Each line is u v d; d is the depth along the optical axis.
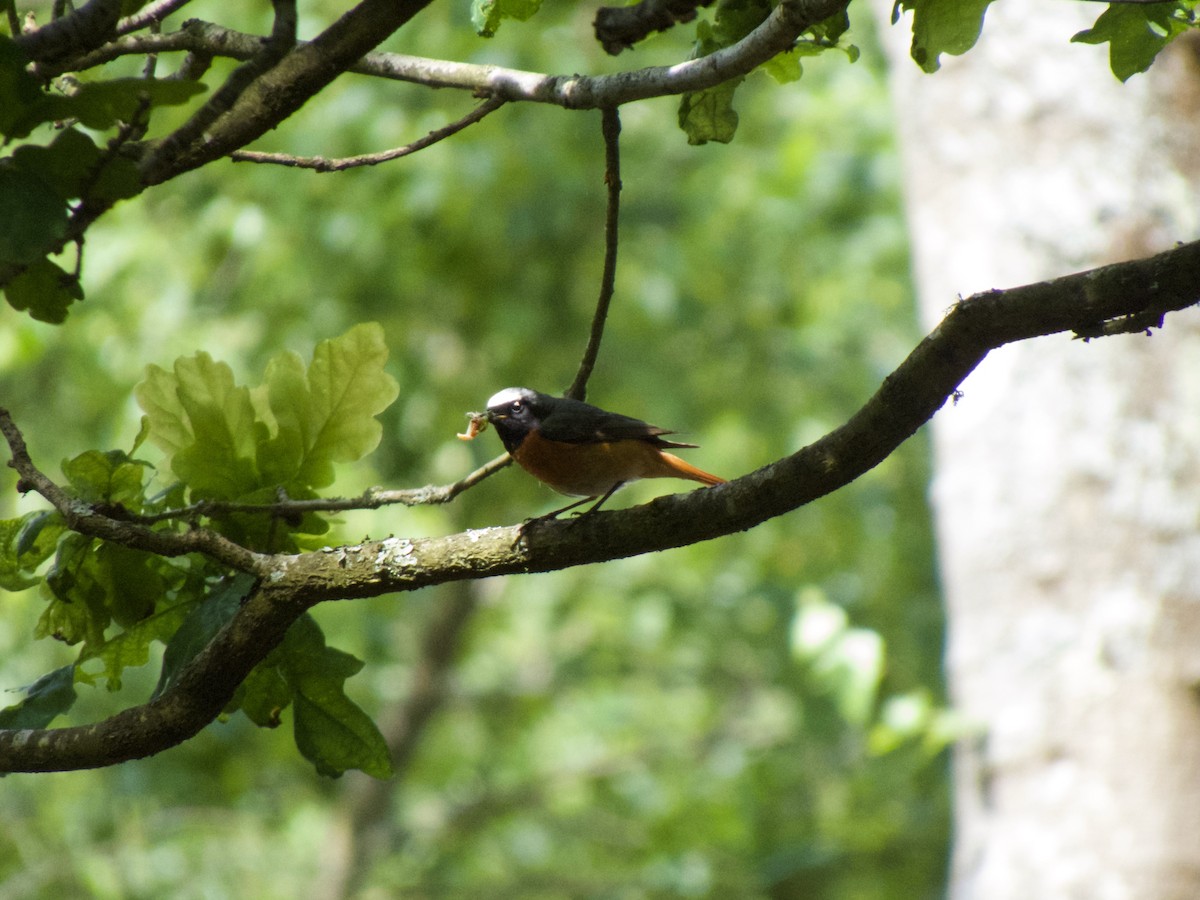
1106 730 7.94
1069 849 7.93
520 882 21.06
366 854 21.03
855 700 10.35
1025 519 8.31
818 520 21.42
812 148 19.59
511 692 23.45
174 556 4.04
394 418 18.98
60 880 16.06
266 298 17.98
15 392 18.98
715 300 21.22
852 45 4.68
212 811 18.72
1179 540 8.02
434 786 24.03
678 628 22.08
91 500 4.36
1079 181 8.50
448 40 17.11
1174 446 8.12
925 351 3.37
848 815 19.94
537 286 19.66
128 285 17.62
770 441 21.72
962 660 8.70
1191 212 8.39
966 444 8.66
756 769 20.86
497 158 16.84
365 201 17.22
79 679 4.54
